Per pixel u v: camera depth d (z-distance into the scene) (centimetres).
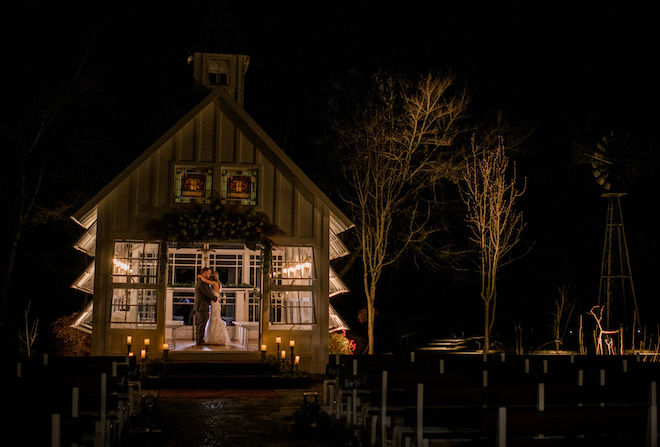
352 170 2722
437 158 2692
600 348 2266
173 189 1853
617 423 699
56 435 670
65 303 3027
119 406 1022
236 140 1895
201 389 1673
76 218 1805
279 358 1798
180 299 2492
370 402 1054
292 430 1123
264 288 1877
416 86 2748
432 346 2895
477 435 886
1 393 902
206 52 2075
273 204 1895
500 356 1323
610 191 2391
